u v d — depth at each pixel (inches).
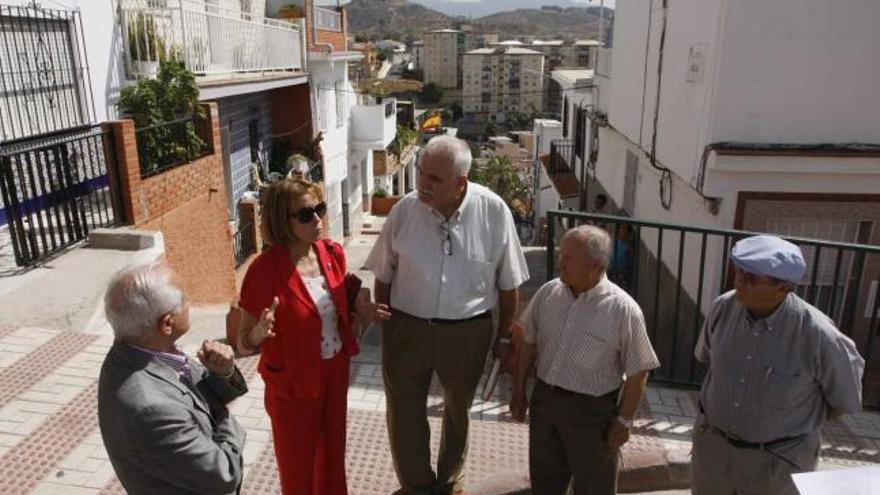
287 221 106.4
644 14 404.5
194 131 358.3
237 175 569.9
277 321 107.2
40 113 314.7
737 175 287.9
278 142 692.7
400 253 119.7
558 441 125.2
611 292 114.8
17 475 138.4
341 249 119.6
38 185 310.5
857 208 290.0
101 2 354.6
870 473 81.9
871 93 278.8
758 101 281.0
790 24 271.9
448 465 131.1
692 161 312.0
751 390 106.4
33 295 224.5
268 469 142.8
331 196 793.6
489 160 2265.0
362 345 204.5
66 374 180.1
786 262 99.5
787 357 103.7
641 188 438.9
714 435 113.0
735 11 271.9
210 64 458.0
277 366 109.9
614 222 176.2
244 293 108.4
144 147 313.9
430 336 120.1
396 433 128.6
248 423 159.2
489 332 125.0
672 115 344.8
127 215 288.7
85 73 342.6
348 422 160.7
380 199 1070.4
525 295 275.3
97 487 135.3
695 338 182.2
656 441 158.7
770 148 279.9
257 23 540.7
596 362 116.4
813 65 276.1
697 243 317.4
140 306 79.7
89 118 346.6
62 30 327.3
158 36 392.2
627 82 454.9
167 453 79.4
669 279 363.6
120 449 79.9
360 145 901.8
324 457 122.0
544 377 121.9
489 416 167.2
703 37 296.0
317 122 711.7
